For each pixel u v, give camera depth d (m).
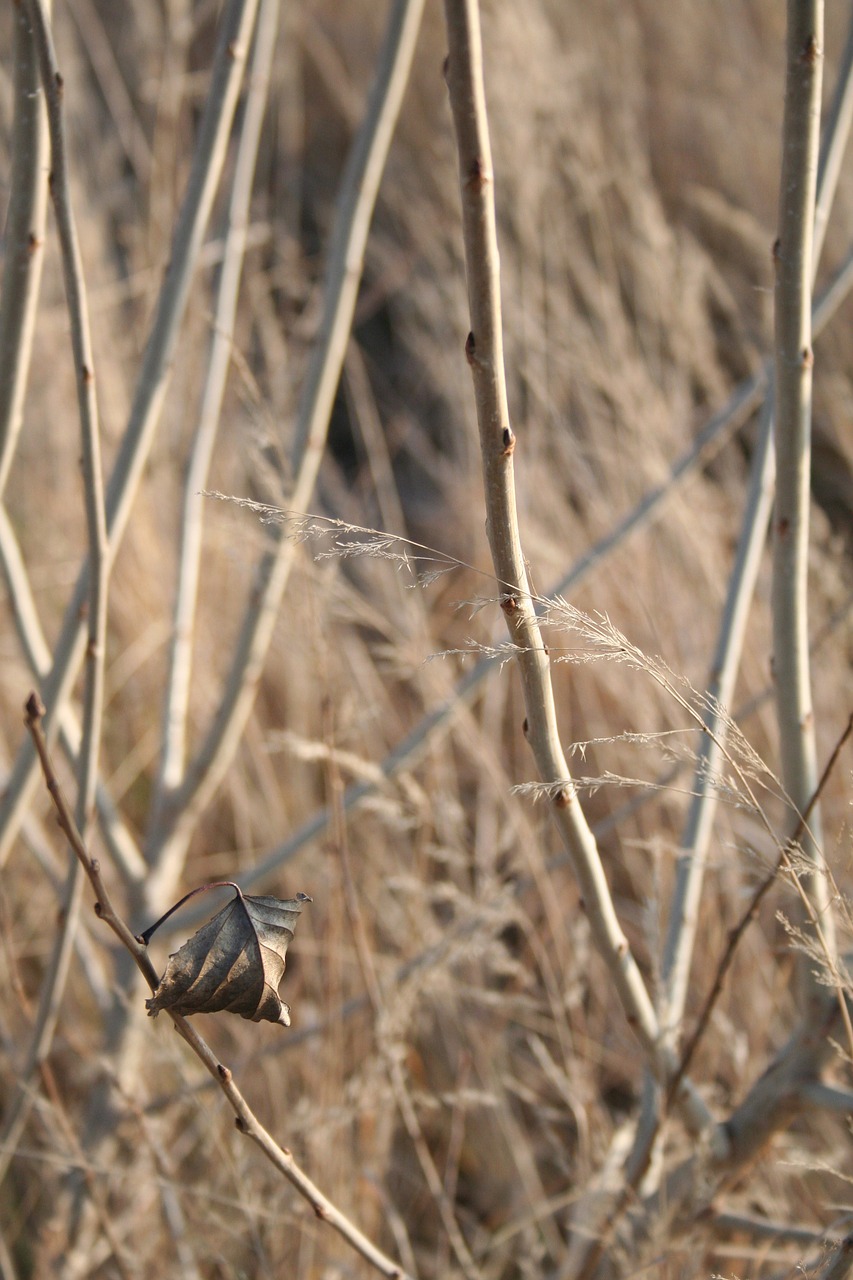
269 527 1.52
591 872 1.28
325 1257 1.54
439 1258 1.63
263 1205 1.53
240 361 1.46
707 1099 1.70
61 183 1.27
